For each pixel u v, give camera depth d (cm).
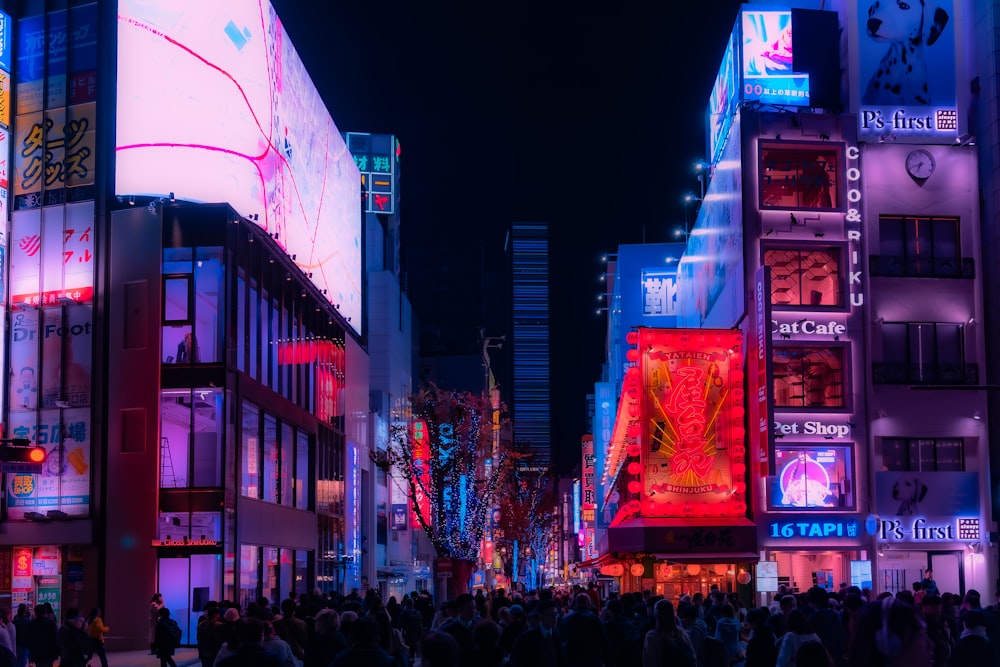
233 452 4494
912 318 5000
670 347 4925
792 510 4828
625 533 4738
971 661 1341
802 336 4916
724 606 2228
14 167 4641
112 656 3997
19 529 4406
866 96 5141
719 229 5616
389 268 10406
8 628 2378
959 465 4972
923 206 5062
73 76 4641
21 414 4488
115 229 4541
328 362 6481
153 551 4328
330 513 6347
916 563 4872
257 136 5144
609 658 1527
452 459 6066
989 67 5153
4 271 4541
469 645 1085
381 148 10656
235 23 5012
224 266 4509
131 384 4438
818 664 1220
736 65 5247
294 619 1833
